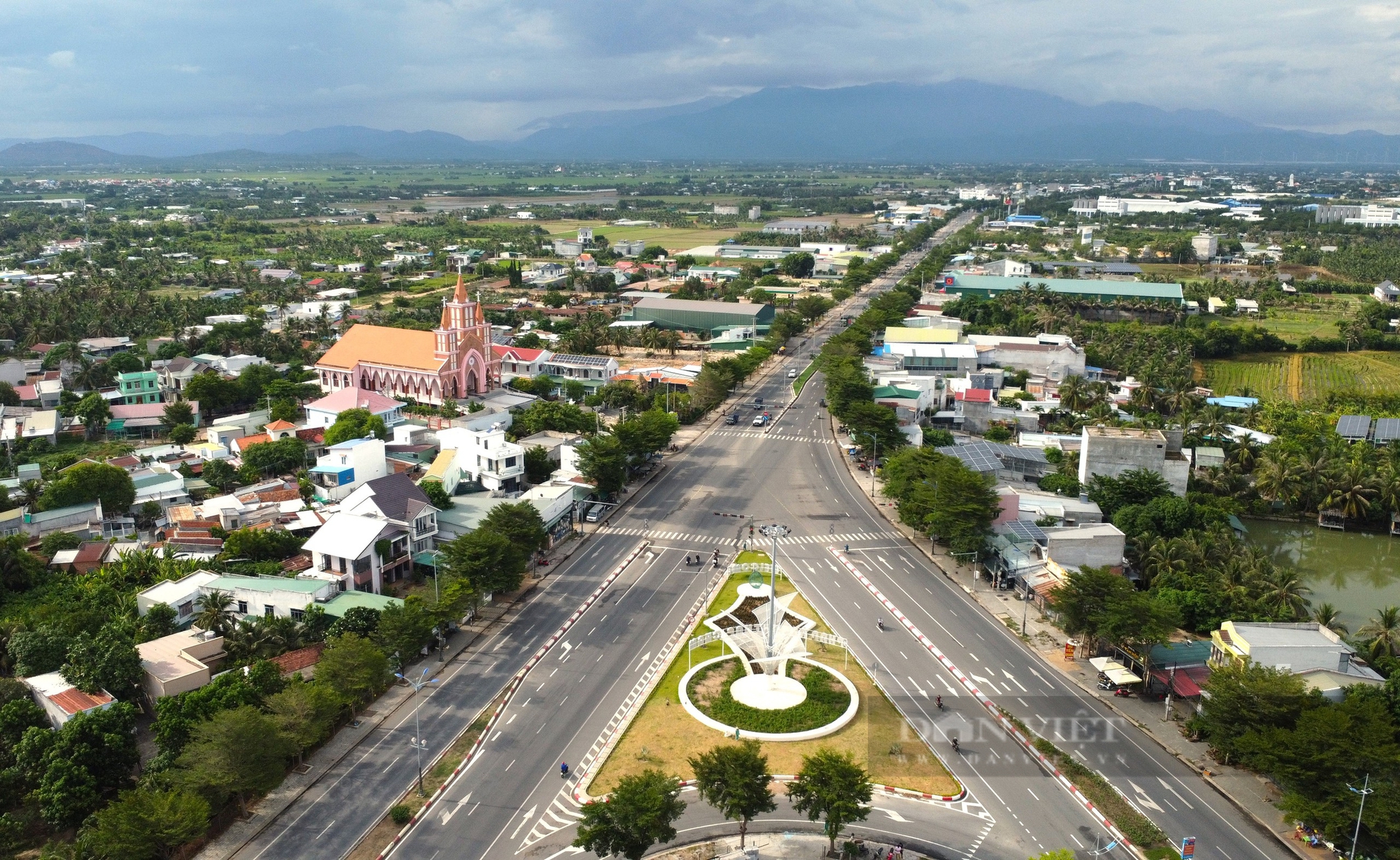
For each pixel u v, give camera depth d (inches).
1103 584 6082.7
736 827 4633.4
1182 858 4298.7
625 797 4234.7
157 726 4921.3
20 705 4923.7
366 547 6678.2
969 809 4744.1
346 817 4623.5
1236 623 5905.5
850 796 4387.3
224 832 4505.4
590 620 6683.1
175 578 6678.2
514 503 7608.3
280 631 5915.4
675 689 5777.6
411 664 6043.3
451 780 4899.1
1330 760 4367.6
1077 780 4931.1
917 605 6943.9
